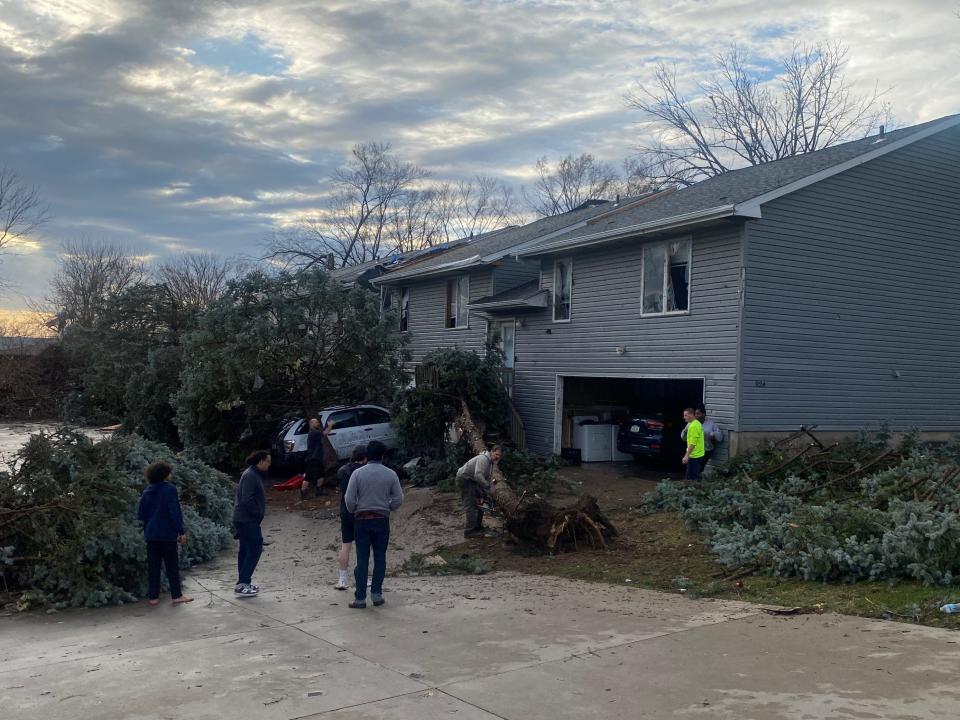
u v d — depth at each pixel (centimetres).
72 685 622
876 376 1800
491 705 552
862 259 1778
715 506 1274
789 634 696
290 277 2169
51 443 1049
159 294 2764
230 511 1448
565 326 2139
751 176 2052
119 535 948
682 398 2203
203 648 723
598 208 2730
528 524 1257
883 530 916
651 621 774
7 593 934
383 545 897
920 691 533
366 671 639
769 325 1650
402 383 2266
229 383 2011
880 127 1988
